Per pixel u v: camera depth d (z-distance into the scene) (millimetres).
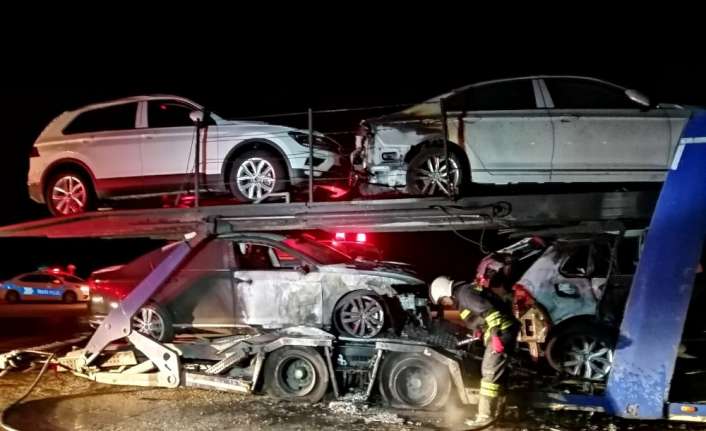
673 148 8414
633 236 7703
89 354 8016
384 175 8727
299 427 6590
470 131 8516
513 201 7371
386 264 9000
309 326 7797
